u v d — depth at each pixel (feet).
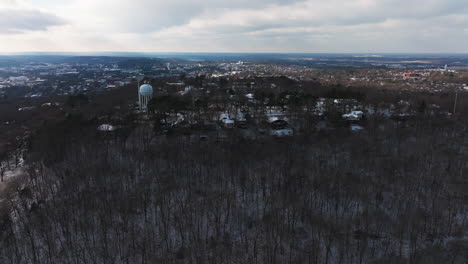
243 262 221.66
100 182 310.45
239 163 347.97
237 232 253.03
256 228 255.50
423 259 222.89
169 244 239.09
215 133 449.89
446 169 345.10
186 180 321.73
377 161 358.43
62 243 233.96
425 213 270.87
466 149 408.05
